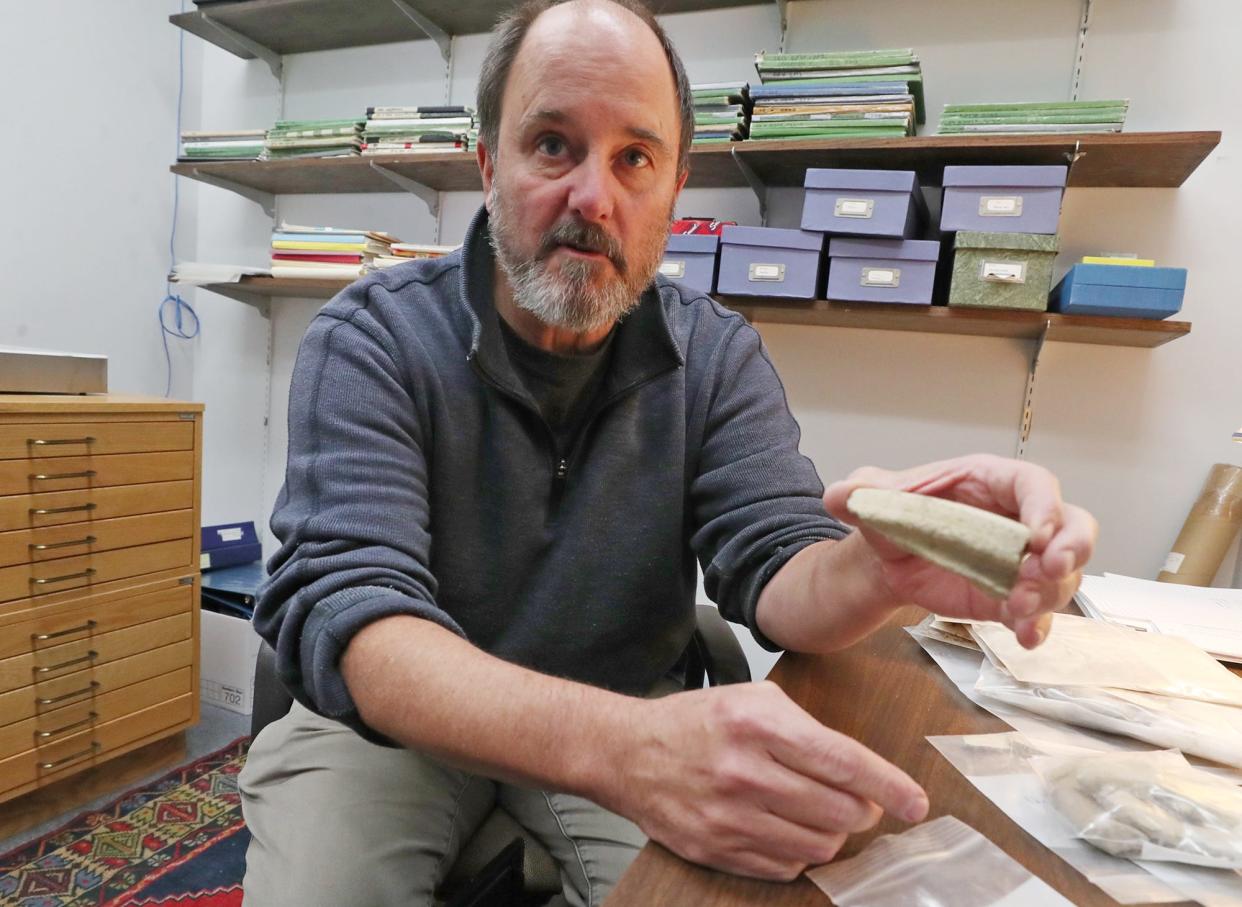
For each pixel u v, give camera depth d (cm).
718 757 37
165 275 228
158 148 223
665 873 35
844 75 144
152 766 162
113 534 148
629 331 86
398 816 70
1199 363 146
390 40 207
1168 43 145
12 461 130
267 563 64
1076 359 153
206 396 237
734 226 149
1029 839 38
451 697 46
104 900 124
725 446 86
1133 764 43
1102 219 150
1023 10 153
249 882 66
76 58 200
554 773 42
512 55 77
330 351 73
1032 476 44
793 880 34
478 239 83
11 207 189
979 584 38
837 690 55
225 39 209
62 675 141
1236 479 139
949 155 141
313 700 55
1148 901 33
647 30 74
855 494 46
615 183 73
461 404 79
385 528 61
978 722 51
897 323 154
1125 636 67
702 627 96
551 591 82
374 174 193
